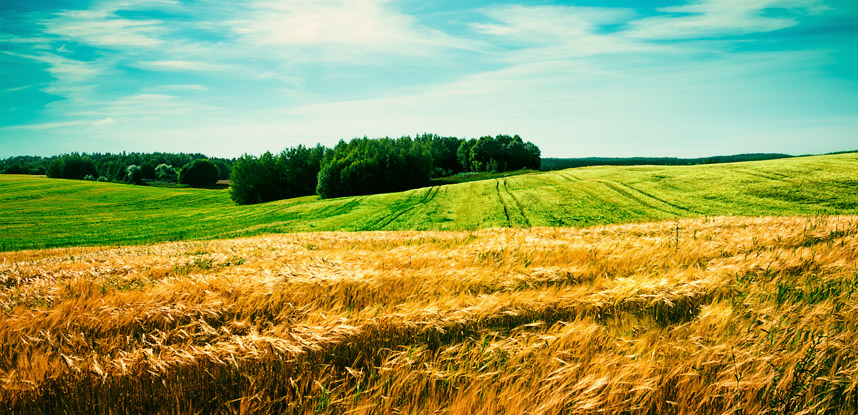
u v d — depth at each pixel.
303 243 17.92
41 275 9.76
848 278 5.80
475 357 3.85
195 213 66.88
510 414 3.05
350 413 3.15
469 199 51.31
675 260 8.04
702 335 4.17
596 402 3.08
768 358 3.54
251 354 3.91
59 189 107.69
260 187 98.69
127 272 9.94
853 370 3.37
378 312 4.90
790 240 9.88
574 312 5.02
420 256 9.33
